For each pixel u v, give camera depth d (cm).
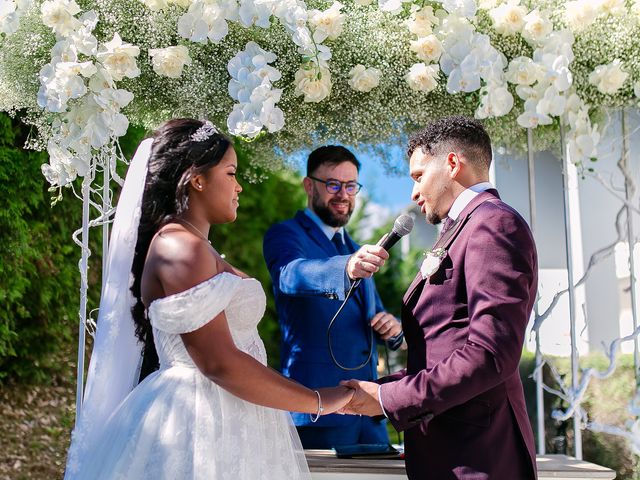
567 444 380
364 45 287
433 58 278
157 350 235
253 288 232
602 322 432
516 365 217
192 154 231
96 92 270
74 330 508
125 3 283
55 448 505
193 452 216
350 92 294
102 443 229
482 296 220
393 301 804
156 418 220
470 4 271
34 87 284
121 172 486
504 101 273
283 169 379
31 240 462
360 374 339
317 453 305
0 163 423
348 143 330
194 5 270
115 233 243
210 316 215
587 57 291
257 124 263
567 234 310
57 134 281
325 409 233
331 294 298
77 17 283
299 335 341
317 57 274
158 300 216
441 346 233
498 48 290
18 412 504
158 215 232
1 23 274
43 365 500
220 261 232
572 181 446
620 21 284
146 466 216
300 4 271
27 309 479
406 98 293
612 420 362
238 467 220
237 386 219
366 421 344
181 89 286
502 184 461
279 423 242
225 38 288
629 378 365
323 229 358
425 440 235
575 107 291
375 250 271
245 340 236
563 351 430
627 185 319
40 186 448
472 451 227
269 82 265
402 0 278
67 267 485
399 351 752
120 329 242
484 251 223
